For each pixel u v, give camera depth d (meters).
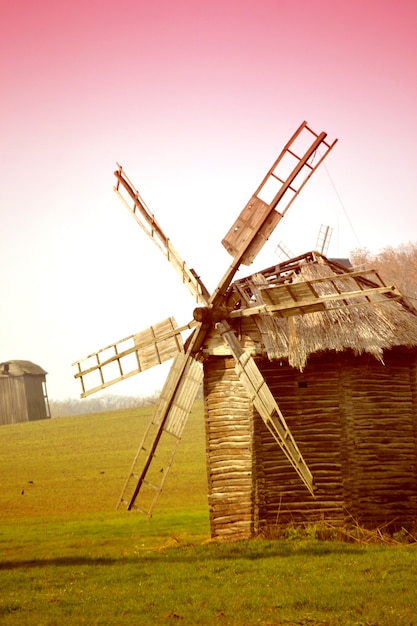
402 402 55.59
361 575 39.75
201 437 138.88
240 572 42.25
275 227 55.25
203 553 48.09
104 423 166.50
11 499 98.00
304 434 54.22
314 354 53.53
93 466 121.62
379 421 54.72
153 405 190.00
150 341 58.53
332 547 47.94
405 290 171.12
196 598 36.75
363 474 53.84
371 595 35.78
